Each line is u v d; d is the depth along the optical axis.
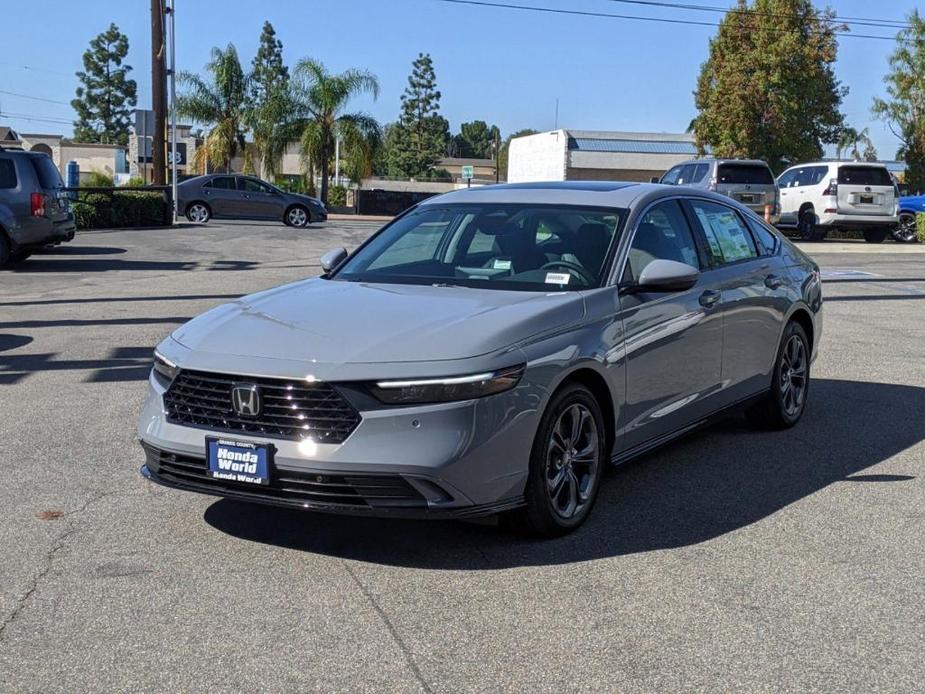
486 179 107.69
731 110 38.97
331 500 4.27
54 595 4.15
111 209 27.02
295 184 49.50
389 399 4.20
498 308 4.79
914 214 26.36
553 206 5.83
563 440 4.82
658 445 5.59
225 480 4.40
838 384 8.60
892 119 41.62
